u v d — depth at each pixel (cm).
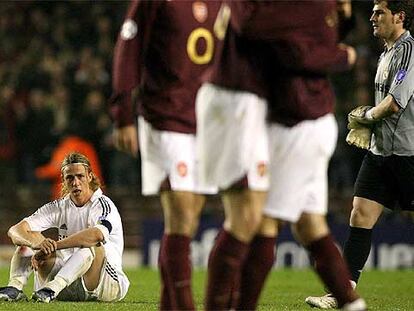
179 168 1944
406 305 2991
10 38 8600
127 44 1928
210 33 2022
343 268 1853
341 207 6725
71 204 2844
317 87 1814
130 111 1909
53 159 7006
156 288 3638
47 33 8300
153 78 1991
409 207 2875
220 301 1808
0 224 7338
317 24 1781
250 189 1769
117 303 2806
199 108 1833
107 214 2806
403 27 2794
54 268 2800
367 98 6925
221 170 1788
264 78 1792
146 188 1997
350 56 1834
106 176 7169
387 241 5519
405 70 2753
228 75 1777
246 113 1767
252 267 1886
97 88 7506
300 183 1803
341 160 6694
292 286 3878
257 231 1891
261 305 2889
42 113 7231
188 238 1945
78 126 7150
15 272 2820
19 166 7400
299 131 1792
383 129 2827
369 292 3553
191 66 1995
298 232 1878
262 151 1780
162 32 1981
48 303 2684
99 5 8269
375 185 2862
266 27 1758
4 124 7406
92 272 2788
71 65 7738
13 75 7769
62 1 8456
